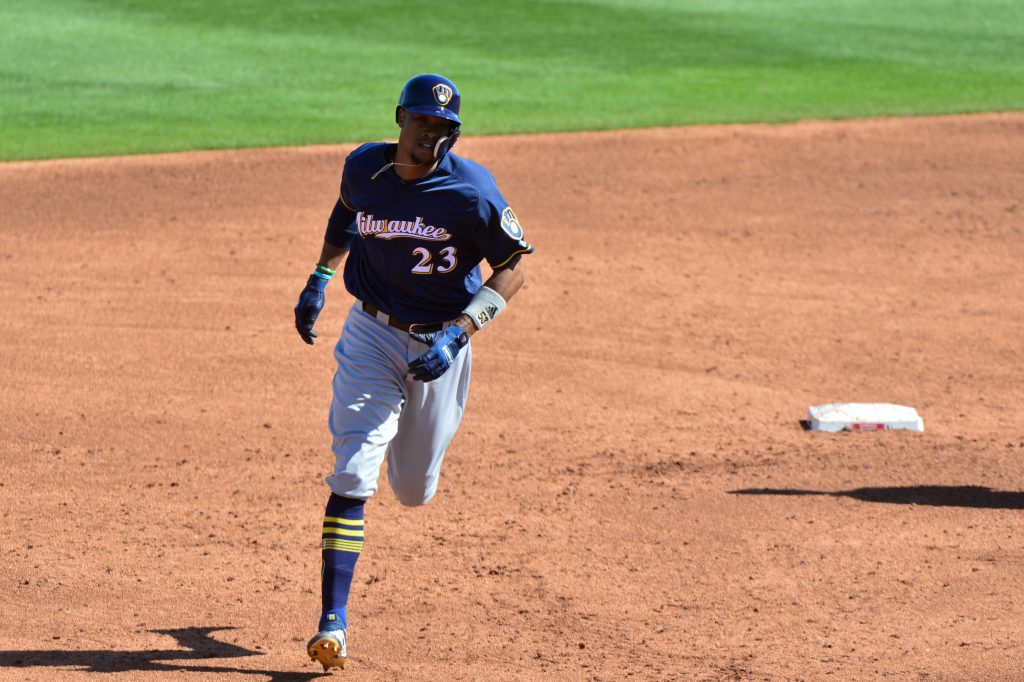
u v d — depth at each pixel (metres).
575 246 45.53
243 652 18.61
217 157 56.03
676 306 39.69
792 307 39.94
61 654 18.11
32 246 43.59
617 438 29.53
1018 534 24.06
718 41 86.38
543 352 35.34
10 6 89.12
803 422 30.94
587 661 18.56
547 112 66.00
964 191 53.53
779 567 22.50
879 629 19.84
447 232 18.00
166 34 83.31
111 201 49.34
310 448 28.44
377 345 18.64
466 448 28.62
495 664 18.39
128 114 63.97
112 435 28.69
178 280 40.53
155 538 23.22
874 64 80.12
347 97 68.69
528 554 23.00
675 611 20.66
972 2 101.00
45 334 35.28
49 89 68.88
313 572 21.98
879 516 25.02
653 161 57.28
